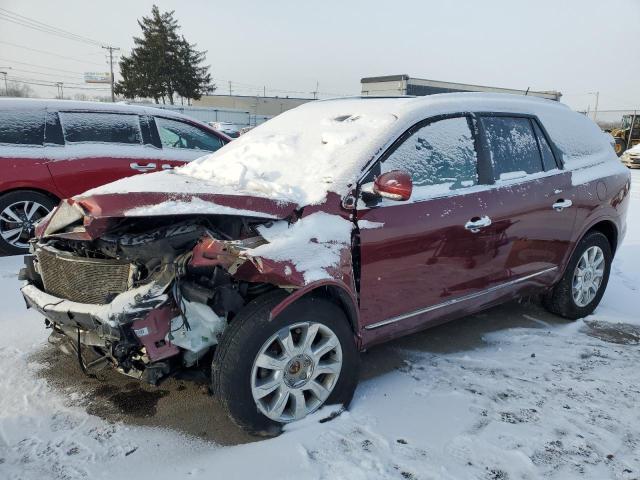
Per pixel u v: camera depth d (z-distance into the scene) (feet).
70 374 10.61
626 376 11.16
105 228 8.56
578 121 14.69
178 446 8.46
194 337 8.09
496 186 11.44
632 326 14.19
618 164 15.24
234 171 10.70
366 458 8.13
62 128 19.03
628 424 9.33
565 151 13.61
